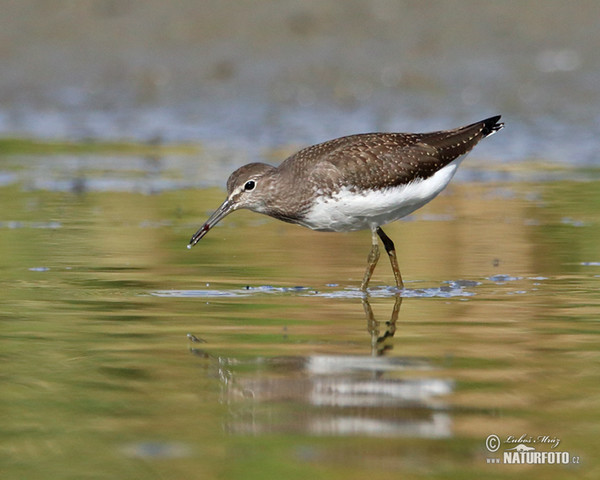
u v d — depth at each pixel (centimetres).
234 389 841
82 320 1082
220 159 2272
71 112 2733
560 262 1400
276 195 1331
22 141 2494
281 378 870
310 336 1016
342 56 2908
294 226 1714
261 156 2255
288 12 3016
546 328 1044
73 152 2386
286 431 748
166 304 1160
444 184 1358
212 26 2983
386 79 2816
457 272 1352
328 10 3017
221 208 1353
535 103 2656
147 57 2919
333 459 693
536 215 1736
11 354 948
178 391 838
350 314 1119
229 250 1502
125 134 2553
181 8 3017
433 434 740
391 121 2519
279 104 2727
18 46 2908
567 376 871
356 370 891
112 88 2830
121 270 1350
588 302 1166
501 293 1223
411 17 3017
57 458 696
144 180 2094
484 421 763
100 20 2983
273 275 1336
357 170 1296
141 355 945
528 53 2884
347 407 795
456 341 994
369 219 1331
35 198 1898
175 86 2839
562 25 2956
